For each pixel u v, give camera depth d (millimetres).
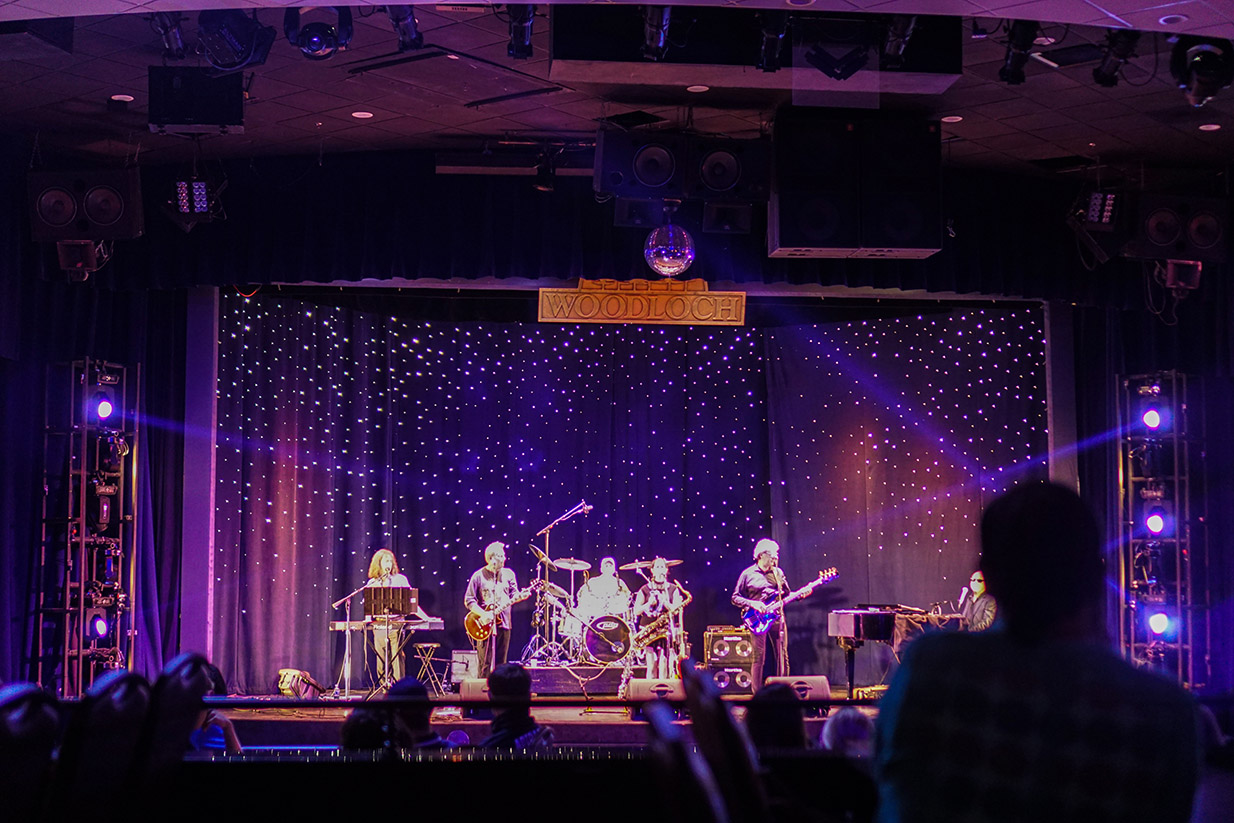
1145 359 10547
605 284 11242
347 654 10664
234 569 10641
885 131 8477
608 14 6672
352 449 11773
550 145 9539
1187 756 1481
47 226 8672
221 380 10609
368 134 9266
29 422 9148
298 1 5914
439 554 12141
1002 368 11523
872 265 9852
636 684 8508
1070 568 1573
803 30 6672
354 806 2744
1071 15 5992
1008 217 10141
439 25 7059
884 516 11984
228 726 4219
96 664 9281
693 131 9273
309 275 9625
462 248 9703
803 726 3131
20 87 7980
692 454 12547
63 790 2234
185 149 9398
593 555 12352
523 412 12430
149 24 6934
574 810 2760
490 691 4098
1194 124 8789
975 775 1525
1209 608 9984
